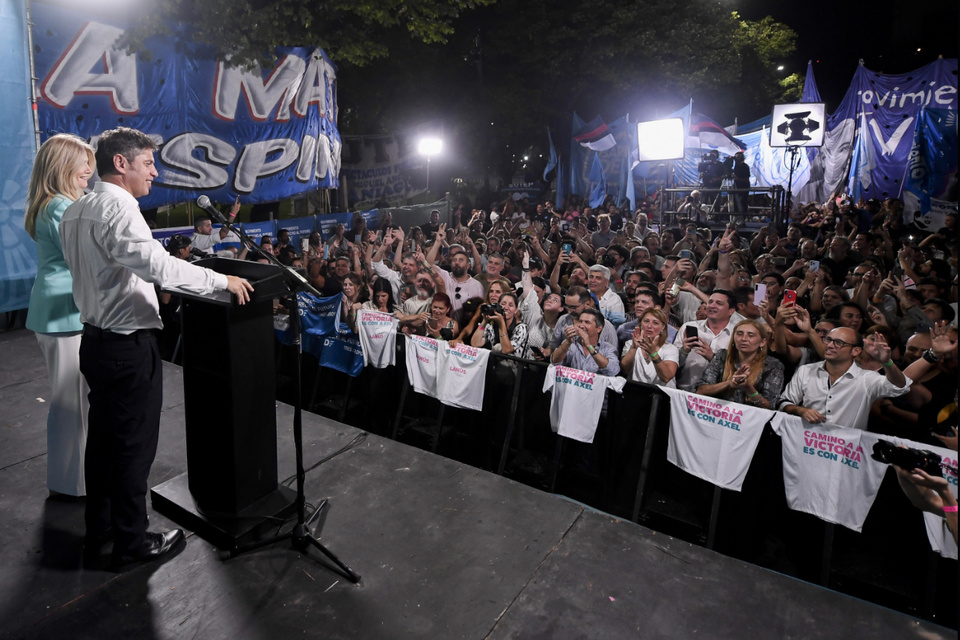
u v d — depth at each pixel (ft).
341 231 30.81
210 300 7.63
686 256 21.45
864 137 54.90
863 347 11.35
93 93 23.49
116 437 7.93
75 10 22.43
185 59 26.68
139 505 8.26
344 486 10.52
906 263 21.54
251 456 9.05
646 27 64.90
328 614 7.64
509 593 8.08
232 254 25.02
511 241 28.09
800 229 34.94
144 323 7.85
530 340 16.42
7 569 8.29
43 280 9.24
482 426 15.20
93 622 7.42
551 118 70.44
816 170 58.75
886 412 11.64
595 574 8.48
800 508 10.80
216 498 9.15
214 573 8.32
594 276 18.16
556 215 45.14
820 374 11.69
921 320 15.56
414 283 19.12
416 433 16.21
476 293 19.36
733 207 44.27
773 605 7.95
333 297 17.37
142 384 7.91
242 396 8.70
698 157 61.57
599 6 63.16
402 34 50.16
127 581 8.11
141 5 24.18
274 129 31.09
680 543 9.18
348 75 52.65
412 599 7.94
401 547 8.95
